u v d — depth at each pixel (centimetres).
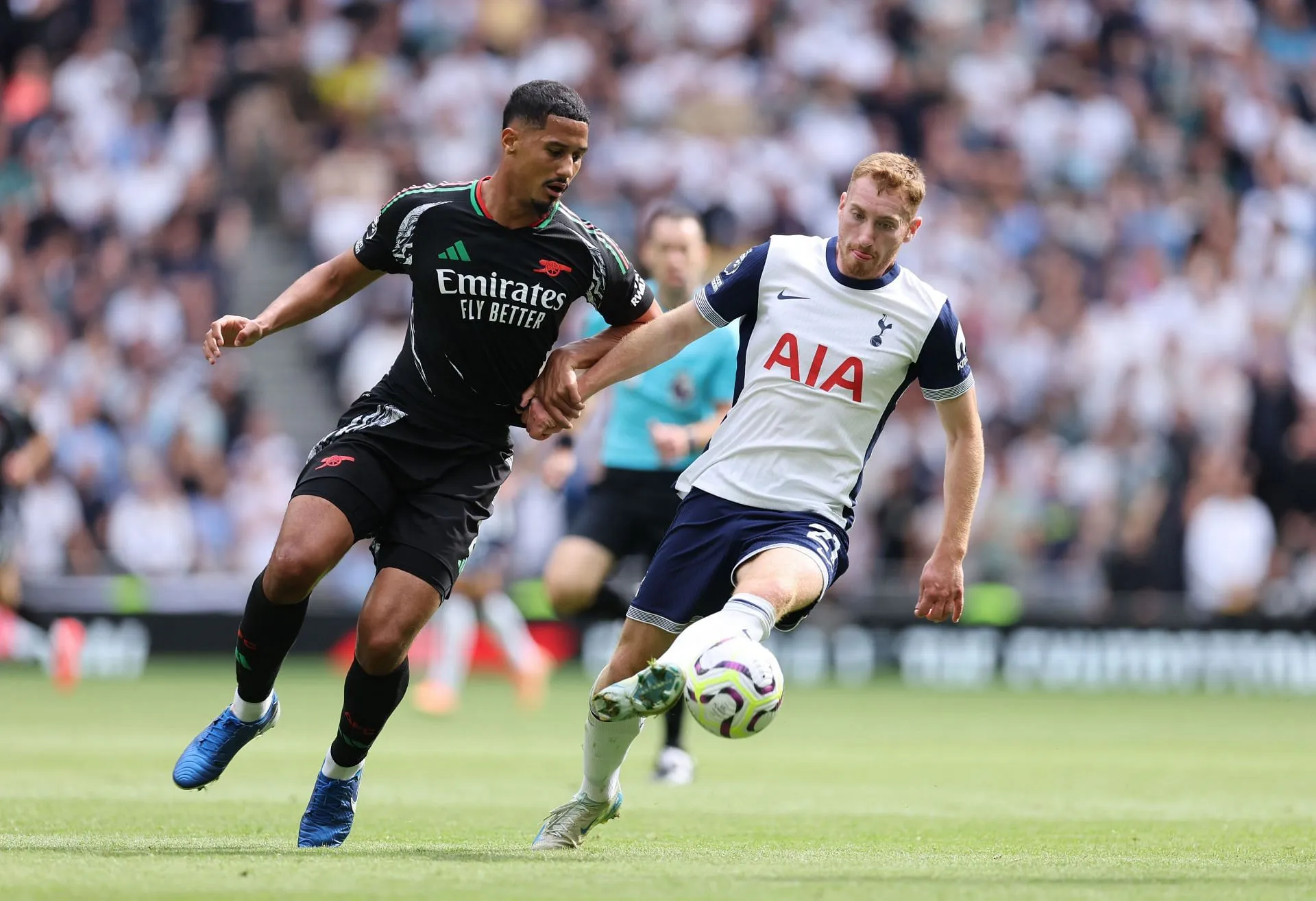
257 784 2628
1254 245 7288
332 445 1847
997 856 1778
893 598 6034
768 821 2209
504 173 1822
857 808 2411
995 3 7738
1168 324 6844
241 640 1802
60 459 6156
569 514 5344
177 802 2316
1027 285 6925
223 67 7369
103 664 5819
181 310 6606
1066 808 2459
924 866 1655
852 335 1783
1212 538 6041
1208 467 6100
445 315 1841
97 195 7031
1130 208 7262
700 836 2009
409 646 1781
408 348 1886
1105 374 6631
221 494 6216
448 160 7038
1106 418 6506
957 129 7400
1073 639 6000
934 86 7506
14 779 2625
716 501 1783
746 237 6994
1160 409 6519
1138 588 6041
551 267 1847
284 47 7362
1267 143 7675
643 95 7281
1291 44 8012
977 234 7056
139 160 7081
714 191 7050
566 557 2970
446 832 2003
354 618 5919
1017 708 4938
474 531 1862
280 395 6662
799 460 1778
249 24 7475
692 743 3700
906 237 1784
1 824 1991
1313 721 4538
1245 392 6525
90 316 6594
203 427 6278
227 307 6744
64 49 7456
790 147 7231
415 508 1828
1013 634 6009
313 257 6856
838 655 6028
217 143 7131
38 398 6209
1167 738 3959
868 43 7619
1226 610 6006
